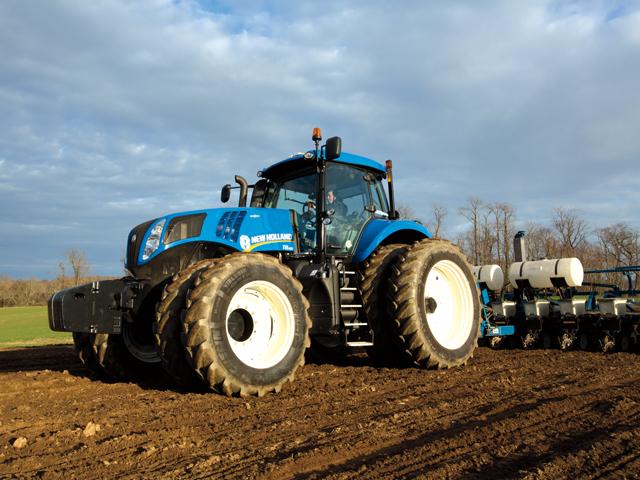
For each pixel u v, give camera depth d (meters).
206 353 4.27
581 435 3.18
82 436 3.38
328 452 2.95
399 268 5.88
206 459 2.84
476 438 3.16
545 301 7.59
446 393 4.51
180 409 4.08
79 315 4.86
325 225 5.93
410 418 3.69
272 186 6.67
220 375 4.34
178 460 2.87
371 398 4.39
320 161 5.97
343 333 5.68
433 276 6.31
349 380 5.30
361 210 6.60
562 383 4.86
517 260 8.14
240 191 6.62
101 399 4.61
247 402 4.29
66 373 6.27
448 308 6.45
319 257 5.80
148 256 5.21
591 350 7.24
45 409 4.25
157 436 3.34
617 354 6.74
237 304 4.69
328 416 3.76
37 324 26.59
